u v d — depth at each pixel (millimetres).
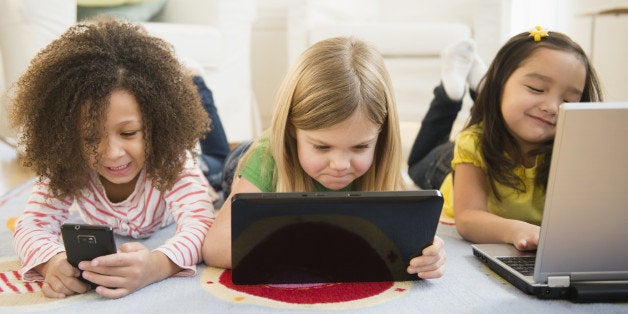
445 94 1720
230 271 991
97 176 1123
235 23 2576
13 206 1528
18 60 2057
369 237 869
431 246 897
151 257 912
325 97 897
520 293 894
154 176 1091
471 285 929
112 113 955
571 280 851
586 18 2506
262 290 897
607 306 841
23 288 924
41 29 2033
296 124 952
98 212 1181
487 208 1292
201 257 1021
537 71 1119
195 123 1139
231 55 2580
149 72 1019
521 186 1226
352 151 929
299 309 826
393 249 893
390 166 1017
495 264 979
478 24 2842
